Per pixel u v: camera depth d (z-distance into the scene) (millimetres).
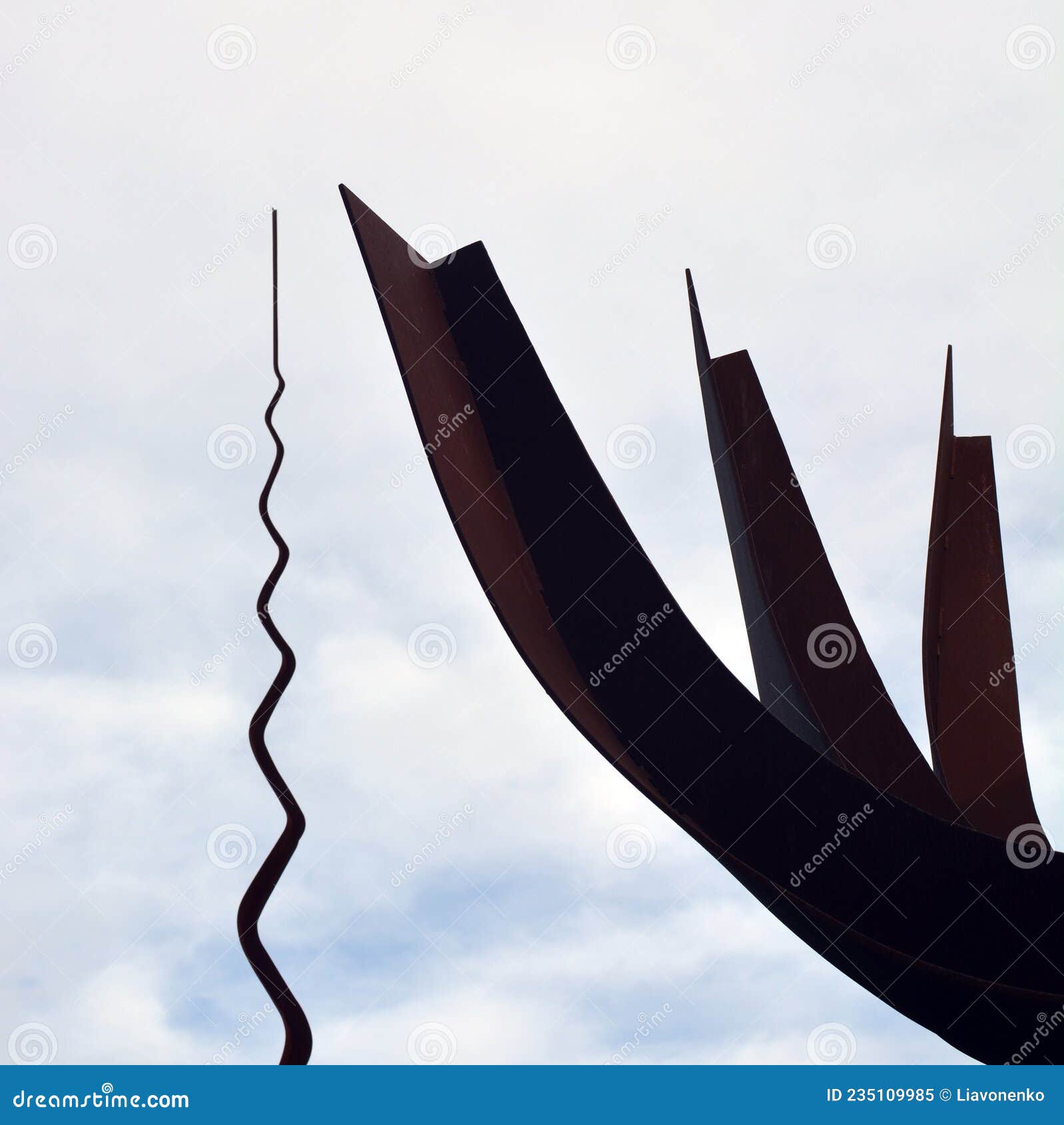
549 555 14328
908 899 13492
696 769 13633
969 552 19328
